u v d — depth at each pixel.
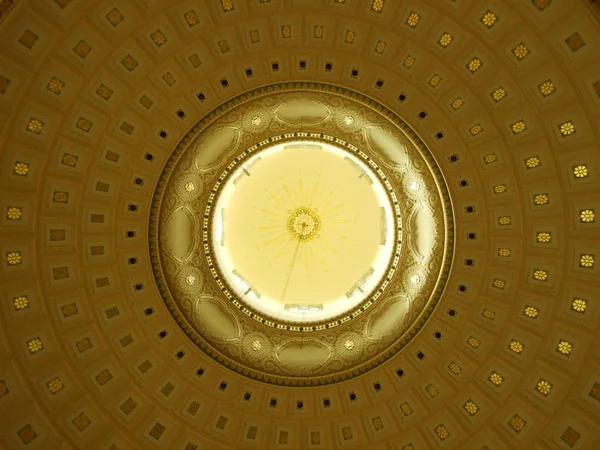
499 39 16.72
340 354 22.64
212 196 22.08
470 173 19.75
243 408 22.02
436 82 18.55
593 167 17.20
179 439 21.09
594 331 18.08
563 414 18.67
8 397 18.33
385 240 25.25
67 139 18.08
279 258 27.94
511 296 19.89
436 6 16.64
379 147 21.23
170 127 19.66
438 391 21.19
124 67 17.69
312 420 21.97
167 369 21.58
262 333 23.12
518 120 17.98
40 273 18.78
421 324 21.75
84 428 19.75
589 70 15.97
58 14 15.79
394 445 21.17
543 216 18.72
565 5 15.22
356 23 17.59
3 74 16.11
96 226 19.72
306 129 21.44
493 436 19.88
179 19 17.05
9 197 17.58
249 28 17.73
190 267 22.27
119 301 20.70
